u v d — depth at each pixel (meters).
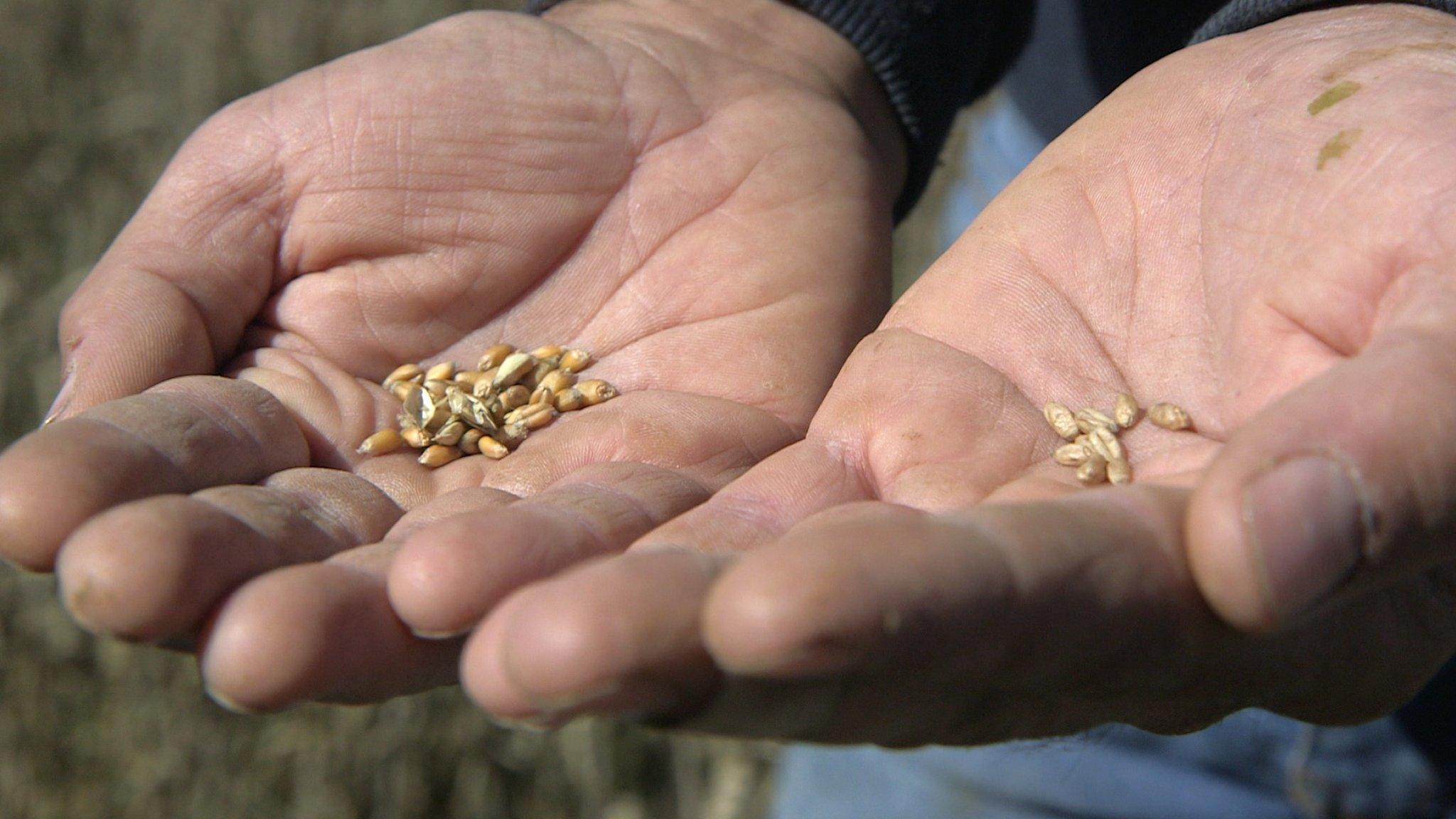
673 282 0.43
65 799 0.62
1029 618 0.28
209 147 0.42
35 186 0.71
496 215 0.43
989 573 0.28
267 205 0.42
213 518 0.32
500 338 0.44
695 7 0.47
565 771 0.65
